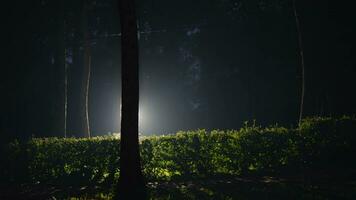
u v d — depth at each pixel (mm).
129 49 12234
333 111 31391
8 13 38125
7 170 17047
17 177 17016
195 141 16672
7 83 40312
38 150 17172
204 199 12156
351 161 15992
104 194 13836
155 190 13586
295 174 15492
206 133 17109
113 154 16734
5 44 39250
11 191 15555
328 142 16172
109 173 16516
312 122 16641
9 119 40469
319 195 11883
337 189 12469
